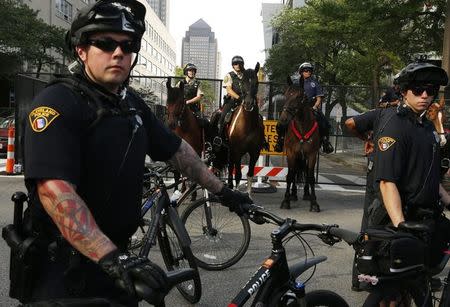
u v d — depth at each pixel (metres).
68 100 1.62
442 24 16.05
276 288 2.36
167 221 4.00
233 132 8.00
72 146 1.59
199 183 2.19
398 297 2.55
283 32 34.34
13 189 9.16
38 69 32.19
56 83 1.66
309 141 7.91
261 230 6.48
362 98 12.13
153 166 4.22
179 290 4.12
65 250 1.64
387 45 16.92
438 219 2.90
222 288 4.36
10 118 18.00
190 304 4.02
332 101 12.28
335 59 28.03
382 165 2.78
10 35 28.11
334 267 5.07
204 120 8.72
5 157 15.69
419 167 2.80
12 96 35.31
